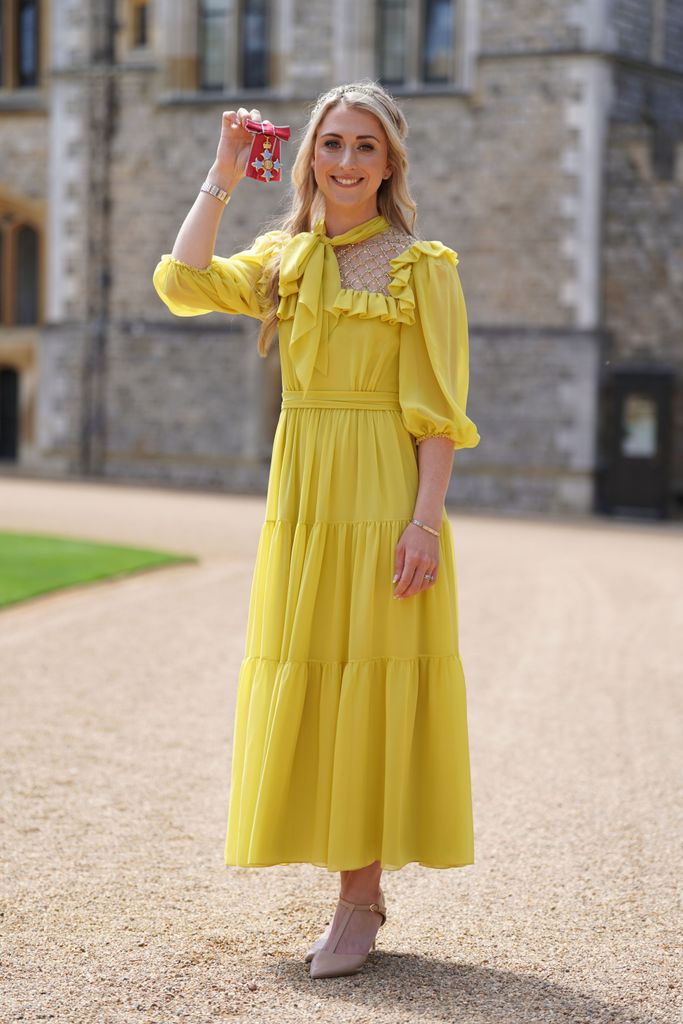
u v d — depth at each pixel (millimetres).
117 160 20594
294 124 19516
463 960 3270
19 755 5121
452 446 3234
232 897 3691
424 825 3186
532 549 13508
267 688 3162
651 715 6117
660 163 18109
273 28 19531
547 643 7984
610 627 8617
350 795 3096
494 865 4031
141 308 20625
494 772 5113
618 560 12711
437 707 3182
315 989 3055
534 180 18453
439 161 18828
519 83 18422
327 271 3193
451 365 3205
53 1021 2832
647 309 18281
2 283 21500
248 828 3143
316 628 3150
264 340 3375
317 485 3166
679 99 19219
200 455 20391
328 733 3127
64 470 21156
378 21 19172
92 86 20578
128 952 3258
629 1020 2916
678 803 4703
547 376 18516
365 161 3188
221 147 3273
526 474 18672
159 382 20578
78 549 11430
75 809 4461
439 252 3223
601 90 18156
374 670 3141
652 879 3902
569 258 18359
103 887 3730
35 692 6234
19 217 21266
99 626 8031
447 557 3262
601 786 4922
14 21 21109
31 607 8609
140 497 17516
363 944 3195
